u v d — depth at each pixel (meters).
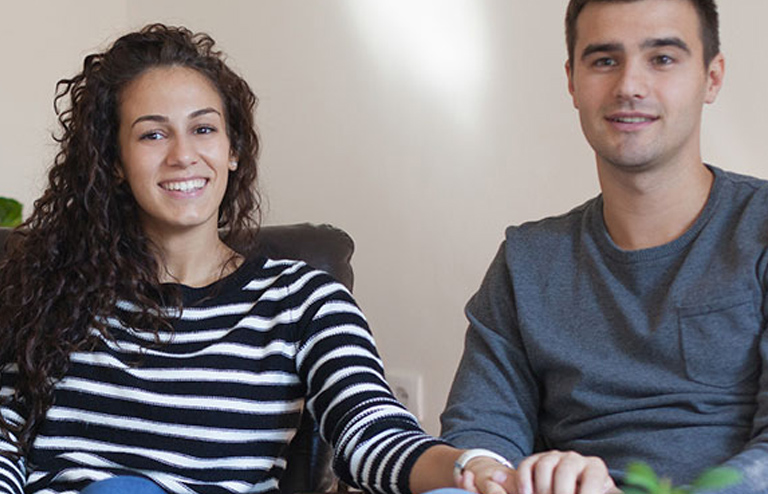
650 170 1.73
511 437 1.85
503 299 1.92
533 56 2.89
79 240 1.85
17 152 3.63
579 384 1.79
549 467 1.34
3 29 3.59
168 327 1.79
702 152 2.60
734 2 2.52
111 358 1.79
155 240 1.86
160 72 1.82
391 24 3.20
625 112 1.71
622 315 1.76
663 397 1.71
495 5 2.96
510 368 1.89
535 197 2.92
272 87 3.51
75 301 1.81
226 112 1.90
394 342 3.29
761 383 1.64
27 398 1.81
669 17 1.70
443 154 3.11
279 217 3.53
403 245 3.24
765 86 2.48
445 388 3.18
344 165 3.35
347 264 2.11
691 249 1.72
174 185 1.79
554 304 1.84
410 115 3.18
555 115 2.85
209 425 1.75
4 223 3.18
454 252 3.12
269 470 1.79
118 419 1.77
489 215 3.03
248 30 3.56
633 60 1.71
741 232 1.70
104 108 1.85
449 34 3.07
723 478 1.47
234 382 1.77
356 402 1.68
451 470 1.48
